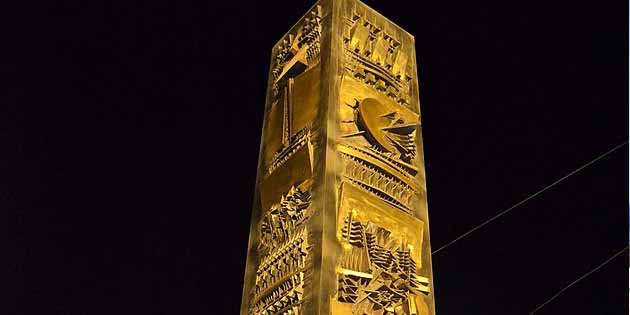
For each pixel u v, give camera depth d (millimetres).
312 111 3355
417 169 3477
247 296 3271
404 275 3129
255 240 3383
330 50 3426
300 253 3014
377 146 3352
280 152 3463
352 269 2951
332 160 3129
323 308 2777
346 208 3068
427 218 3389
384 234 3166
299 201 3174
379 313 2955
